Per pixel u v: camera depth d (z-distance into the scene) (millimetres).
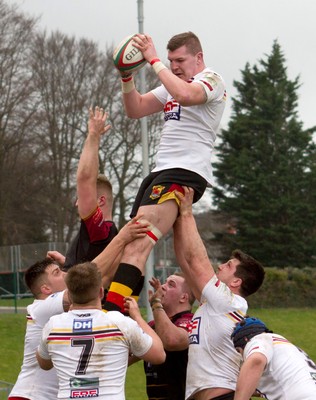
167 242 89688
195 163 16938
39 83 111062
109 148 114000
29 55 109875
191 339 17594
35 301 18156
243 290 18266
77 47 113062
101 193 18672
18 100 108750
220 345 17141
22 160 114125
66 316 15031
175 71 17203
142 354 15117
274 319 79688
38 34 110062
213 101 16844
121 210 113875
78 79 113562
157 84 106250
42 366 15680
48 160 115062
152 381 19594
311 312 87438
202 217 139375
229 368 17172
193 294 19547
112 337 14758
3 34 106062
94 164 17609
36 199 116438
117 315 15023
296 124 133500
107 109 114000
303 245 126438
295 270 94750
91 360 14672
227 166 133000
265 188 128625
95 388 14609
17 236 117125
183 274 19484
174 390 19328
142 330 15203
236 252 18578
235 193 133125
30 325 17875
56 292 18312
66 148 115250
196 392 17391
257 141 132125
